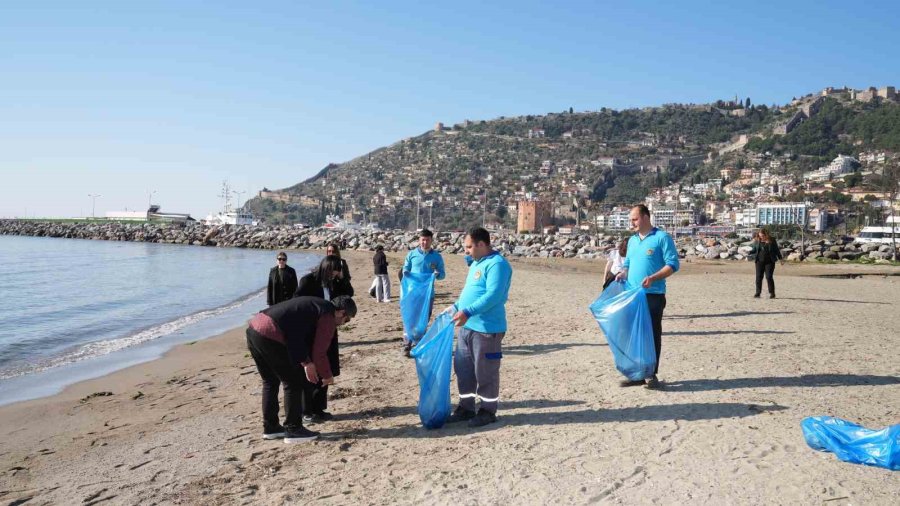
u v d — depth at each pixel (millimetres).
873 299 16391
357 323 13680
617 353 6816
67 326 15695
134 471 5172
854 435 4688
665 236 6758
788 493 4078
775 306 14438
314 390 6137
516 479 4488
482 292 5730
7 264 42562
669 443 5082
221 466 5148
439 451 5188
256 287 27000
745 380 7035
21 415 7355
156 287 26969
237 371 9531
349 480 4672
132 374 9734
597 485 4328
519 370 8102
